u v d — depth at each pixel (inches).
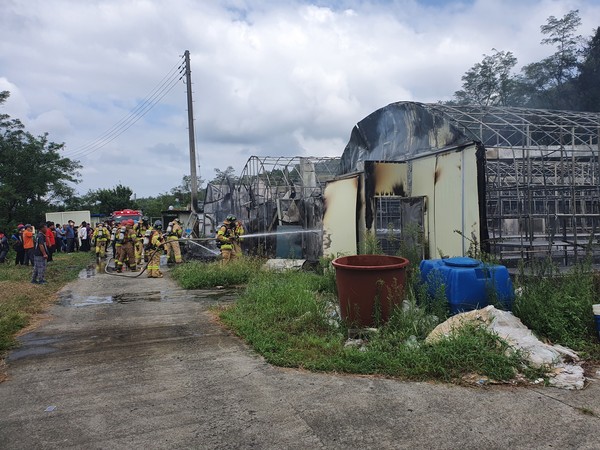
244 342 239.9
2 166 1339.8
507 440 130.9
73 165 1530.5
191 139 981.8
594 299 233.9
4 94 1323.8
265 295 323.0
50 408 160.7
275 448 129.6
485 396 161.2
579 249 423.2
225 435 137.9
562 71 1173.7
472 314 217.3
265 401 162.1
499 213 469.7
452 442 130.6
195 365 203.9
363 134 525.3
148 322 293.0
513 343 194.2
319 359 200.4
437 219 382.9
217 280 446.6
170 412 155.0
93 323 294.2
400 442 131.3
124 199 2400.3
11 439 138.5
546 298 232.2
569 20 1160.8
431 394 164.2
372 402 158.7
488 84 1432.1
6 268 647.8
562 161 373.7
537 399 157.4
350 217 435.2
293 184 690.2
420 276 272.1
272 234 613.0
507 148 382.6
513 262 392.2
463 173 349.7
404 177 422.3
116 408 159.3
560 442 129.0
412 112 424.8
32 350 234.4
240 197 773.9
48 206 1519.4
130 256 611.2
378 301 238.5
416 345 204.2
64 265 707.4
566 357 191.8
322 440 133.5
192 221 919.7
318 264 505.4
